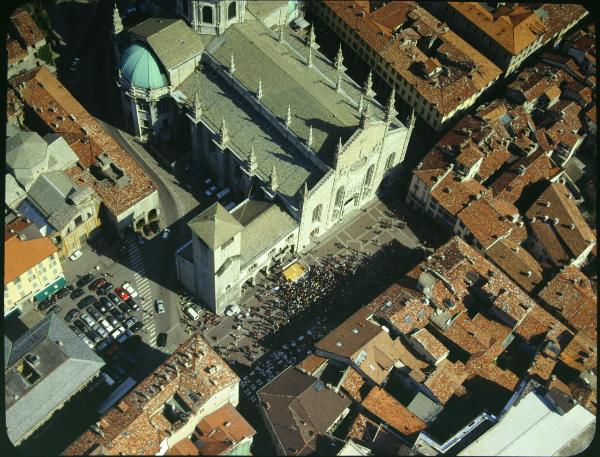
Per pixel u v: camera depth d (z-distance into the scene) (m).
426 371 172.88
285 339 182.25
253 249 180.88
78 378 160.50
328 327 185.38
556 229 197.12
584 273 197.12
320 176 184.50
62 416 163.25
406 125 199.00
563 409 162.12
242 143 194.00
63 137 199.50
